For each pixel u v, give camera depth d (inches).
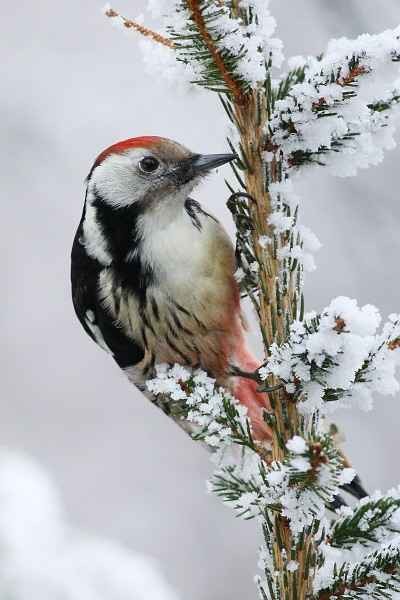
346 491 288.2
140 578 332.2
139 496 644.7
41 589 323.0
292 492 210.7
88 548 338.0
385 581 221.0
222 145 655.1
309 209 589.0
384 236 585.0
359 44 237.9
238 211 265.6
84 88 698.8
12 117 690.8
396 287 578.2
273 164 256.2
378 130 255.4
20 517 334.0
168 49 263.0
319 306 573.9
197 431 269.3
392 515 223.3
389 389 225.0
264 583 242.7
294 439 200.2
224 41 238.5
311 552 230.8
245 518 235.9
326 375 220.2
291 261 253.0
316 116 248.5
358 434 584.4
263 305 253.4
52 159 693.9
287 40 596.4
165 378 271.3
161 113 684.1
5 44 714.2
